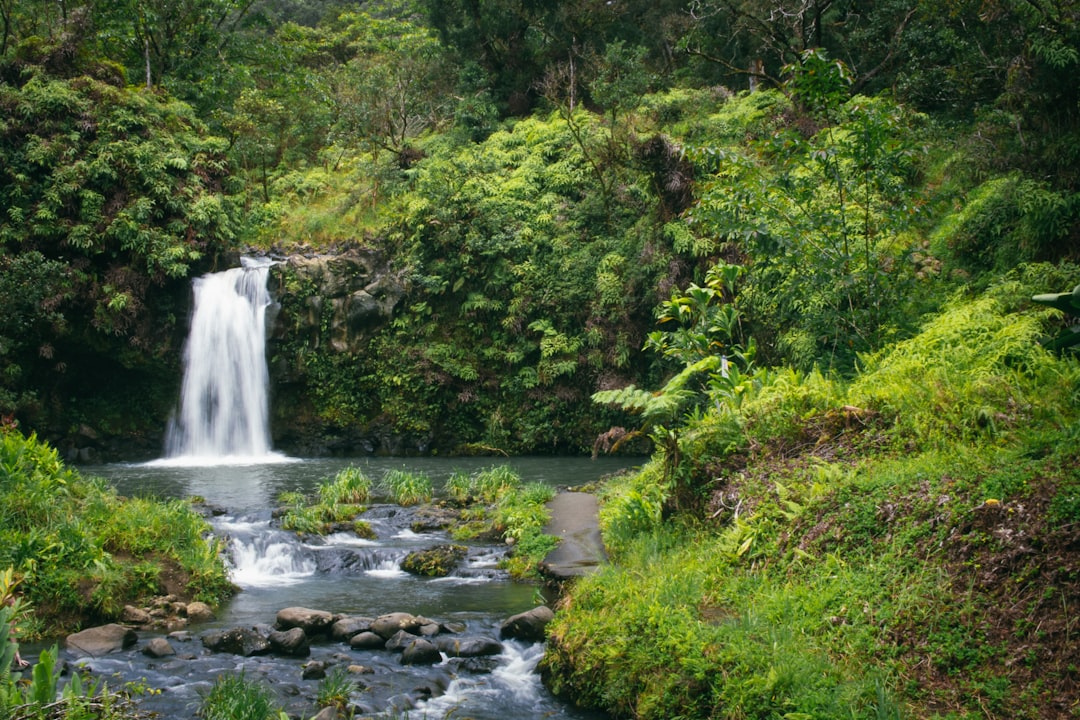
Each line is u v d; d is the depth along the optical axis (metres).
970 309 9.04
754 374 9.16
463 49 30.02
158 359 20.38
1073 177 11.13
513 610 7.85
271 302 21.20
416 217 22.17
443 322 22.19
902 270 10.25
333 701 5.65
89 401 20.41
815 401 8.01
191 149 22.77
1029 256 10.91
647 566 7.05
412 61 28.62
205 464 19.05
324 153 28.25
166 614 7.76
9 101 20.08
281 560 9.70
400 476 13.68
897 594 5.12
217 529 10.52
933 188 14.77
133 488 14.54
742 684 4.62
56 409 19.75
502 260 21.80
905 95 18.94
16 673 6.04
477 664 6.41
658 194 19.67
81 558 7.83
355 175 25.78
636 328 20.22
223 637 6.93
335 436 21.44
